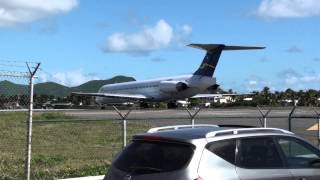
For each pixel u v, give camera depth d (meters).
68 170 13.63
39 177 12.91
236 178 7.12
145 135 7.39
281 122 31.58
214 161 7.05
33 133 20.70
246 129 7.74
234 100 89.56
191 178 6.76
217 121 33.41
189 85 62.22
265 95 90.69
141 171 7.01
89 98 74.81
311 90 94.81
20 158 14.77
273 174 7.50
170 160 6.96
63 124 23.95
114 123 26.20
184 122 30.31
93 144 18.66
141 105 67.75
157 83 64.12
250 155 7.45
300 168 7.84
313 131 25.45
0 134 19.81
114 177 7.21
